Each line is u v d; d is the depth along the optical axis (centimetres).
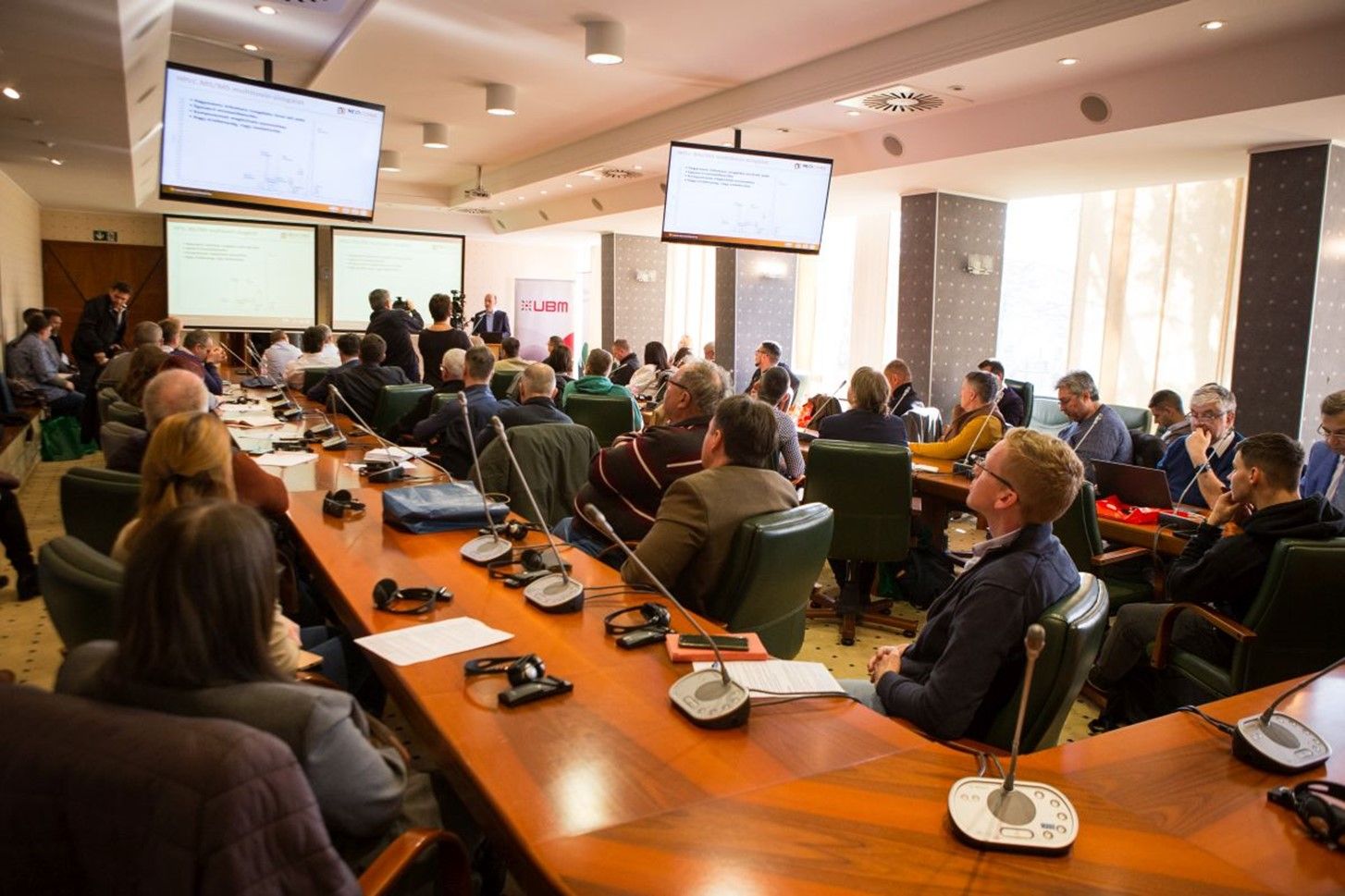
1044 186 654
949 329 716
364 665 222
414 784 148
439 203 1226
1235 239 598
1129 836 114
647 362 776
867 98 518
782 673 160
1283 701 160
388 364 642
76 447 696
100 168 782
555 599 188
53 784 88
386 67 582
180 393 263
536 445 333
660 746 132
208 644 106
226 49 567
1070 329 705
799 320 1004
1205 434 369
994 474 168
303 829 89
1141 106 450
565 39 512
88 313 825
